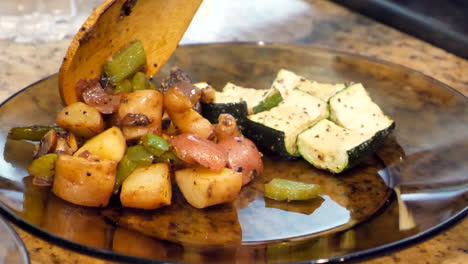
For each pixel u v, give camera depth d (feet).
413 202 1.95
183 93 2.04
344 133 2.11
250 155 2.04
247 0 3.19
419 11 2.88
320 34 2.91
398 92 2.27
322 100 2.22
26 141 2.05
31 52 2.65
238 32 2.91
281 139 2.12
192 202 1.95
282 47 2.40
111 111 2.02
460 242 1.90
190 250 1.82
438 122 2.16
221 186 1.94
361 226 1.90
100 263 1.84
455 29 2.77
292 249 1.84
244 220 1.92
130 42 2.10
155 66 2.19
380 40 2.86
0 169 1.95
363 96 2.22
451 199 1.92
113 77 2.06
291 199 1.98
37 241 1.88
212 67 2.37
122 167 1.96
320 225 1.91
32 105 2.13
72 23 2.85
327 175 2.08
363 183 2.04
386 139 2.15
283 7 3.14
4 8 2.93
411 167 2.07
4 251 1.73
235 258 1.80
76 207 1.92
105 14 1.99
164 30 2.15
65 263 1.83
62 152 1.96
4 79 2.48
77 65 2.01
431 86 2.25
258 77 2.36
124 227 1.88
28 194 1.91
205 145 1.97
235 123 2.10
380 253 1.76
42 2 3.00
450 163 2.04
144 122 2.01
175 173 1.99
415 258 1.86
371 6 3.01
